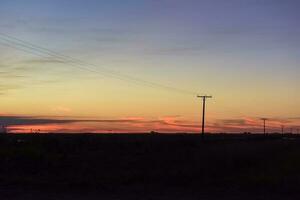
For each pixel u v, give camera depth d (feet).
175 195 87.61
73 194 89.66
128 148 269.44
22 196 86.79
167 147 275.80
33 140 293.02
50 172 135.54
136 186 100.73
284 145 279.69
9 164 155.94
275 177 106.52
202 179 109.60
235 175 116.47
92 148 265.34
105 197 85.51
